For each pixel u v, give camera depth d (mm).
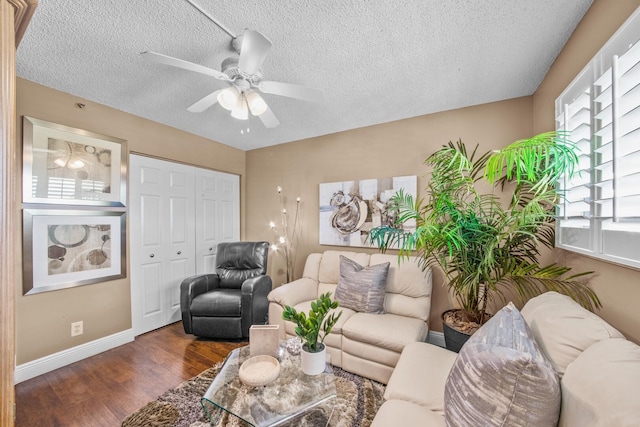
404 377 1270
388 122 2811
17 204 1938
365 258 2643
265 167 3777
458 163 1756
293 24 1411
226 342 2551
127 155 2586
